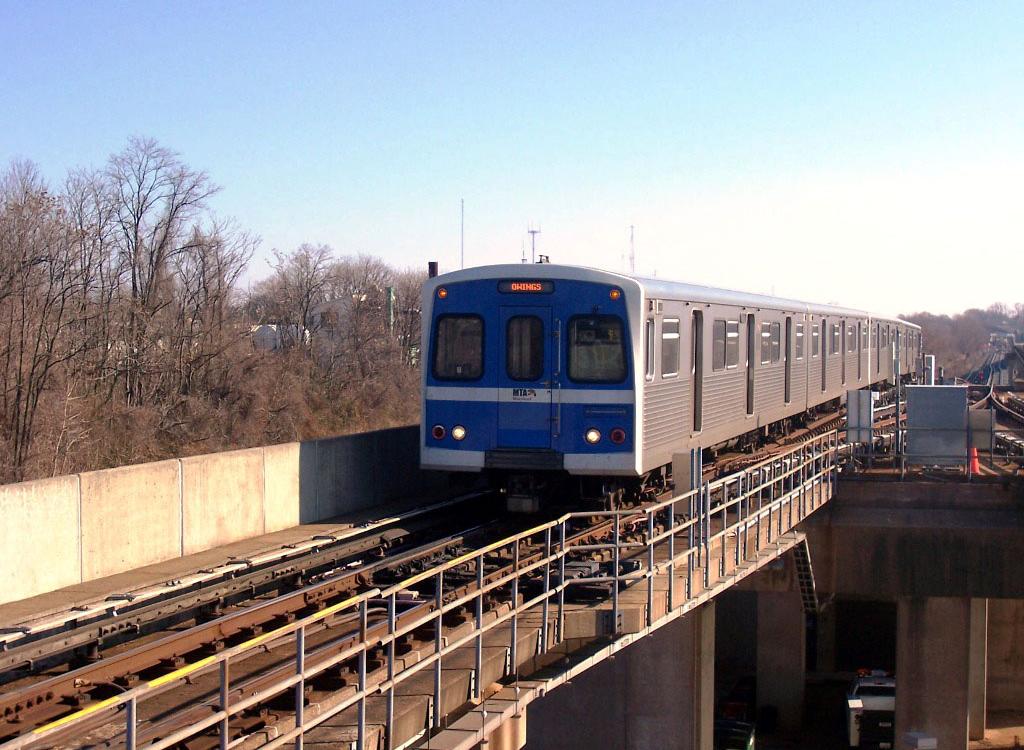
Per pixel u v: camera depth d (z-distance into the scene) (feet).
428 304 47.80
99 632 29.63
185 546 42.50
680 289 51.42
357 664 26.45
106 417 123.03
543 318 46.11
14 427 108.17
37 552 36.01
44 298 126.62
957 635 71.05
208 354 143.43
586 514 32.63
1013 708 112.06
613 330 45.39
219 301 152.66
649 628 34.01
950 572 68.54
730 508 55.98
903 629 72.02
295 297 185.26
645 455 46.42
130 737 16.83
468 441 46.96
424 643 28.60
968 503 68.23
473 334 47.01
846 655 127.13
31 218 121.90
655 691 60.08
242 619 30.14
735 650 129.18
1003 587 67.97
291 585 38.60
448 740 24.75
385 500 56.49
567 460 45.57
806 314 80.89
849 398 71.82
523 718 31.40
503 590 36.37
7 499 34.91
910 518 68.80
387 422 163.94
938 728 71.51
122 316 137.49
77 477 37.55
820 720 108.27
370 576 37.11
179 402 137.49
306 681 24.80
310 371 167.73
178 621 34.14
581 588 35.63
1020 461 71.72
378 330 182.70
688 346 52.54
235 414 139.64
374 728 22.29
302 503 49.34
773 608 106.32
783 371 73.72
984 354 511.81
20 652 27.22
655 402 47.67
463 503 53.88
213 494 43.96
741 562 44.60
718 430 58.29
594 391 45.44
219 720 18.45
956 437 69.62
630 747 60.44
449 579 37.60
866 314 107.96
